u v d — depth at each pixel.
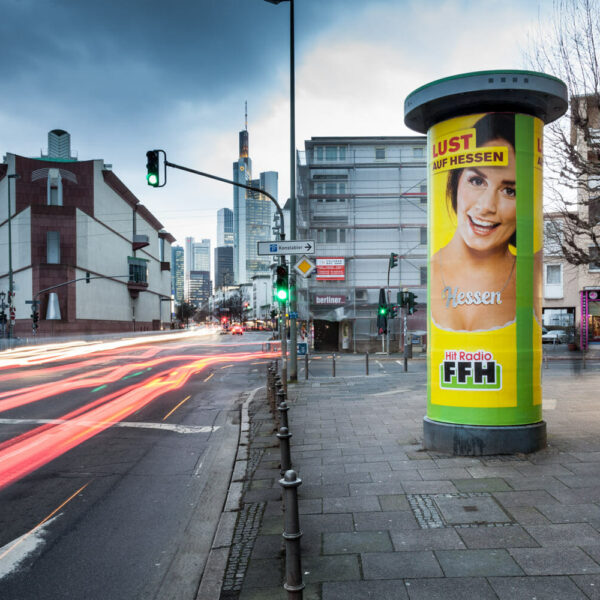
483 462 6.39
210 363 26.52
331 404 11.86
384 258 38.03
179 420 10.69
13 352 37.88
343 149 39.84
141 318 88.12
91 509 5.48
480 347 6.77
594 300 31.17
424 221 38.25
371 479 5.95
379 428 8.88
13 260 64.19
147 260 84.94
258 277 141.75
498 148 6.77
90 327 64.44
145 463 7.33
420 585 3.54
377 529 4.52
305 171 38.97
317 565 3.88
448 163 6.98
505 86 6.48
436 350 7.09
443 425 6.92
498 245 6.76
